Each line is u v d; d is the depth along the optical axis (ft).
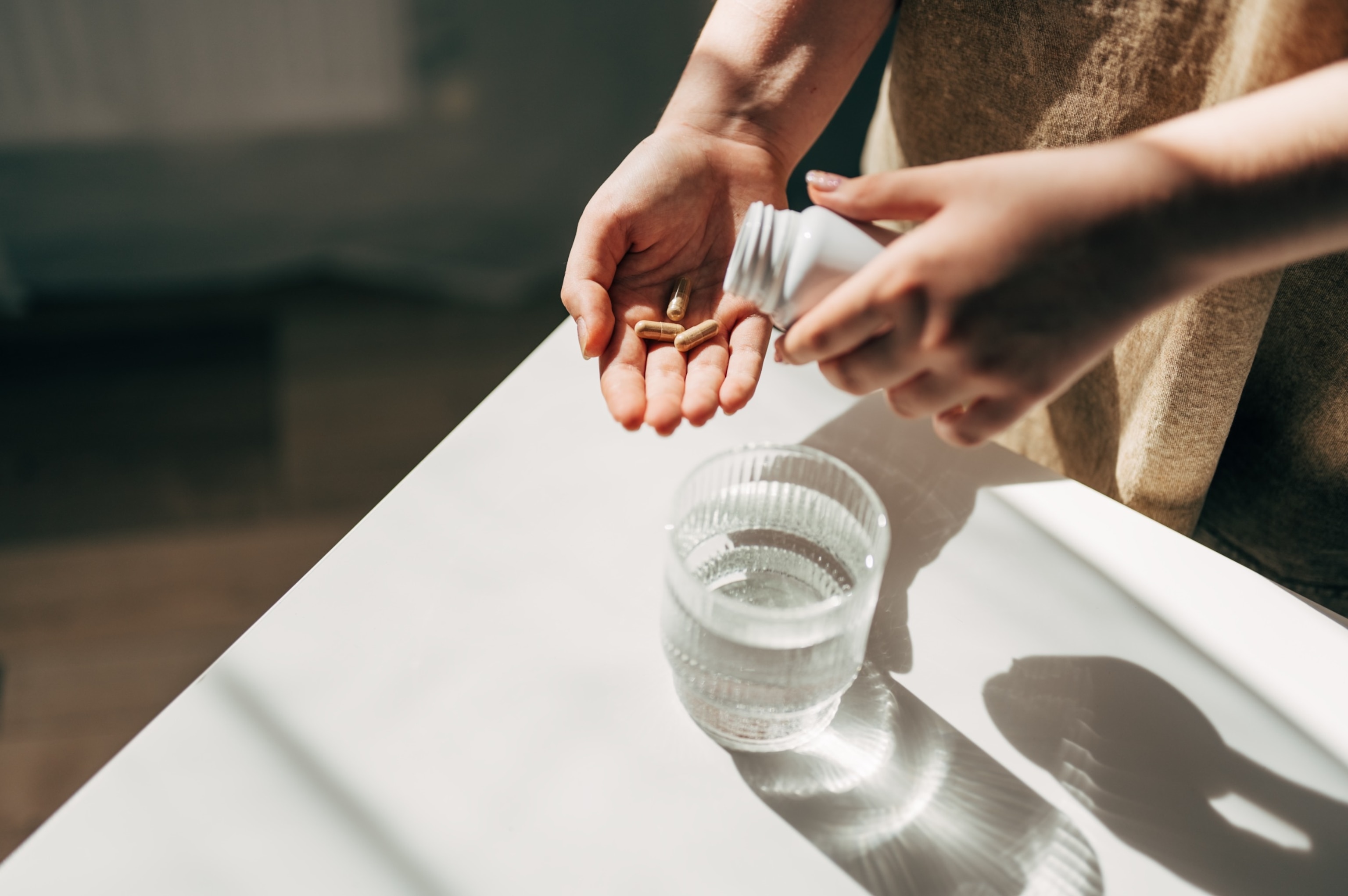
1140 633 1.84
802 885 1.46
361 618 1.79
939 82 2.49
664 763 1.60
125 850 1.47
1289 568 2.60
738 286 1.64
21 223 6.88
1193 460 2.22
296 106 6.62
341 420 6.30
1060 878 1.49
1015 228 1.36
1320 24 1.59
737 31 2.29
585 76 6.66
